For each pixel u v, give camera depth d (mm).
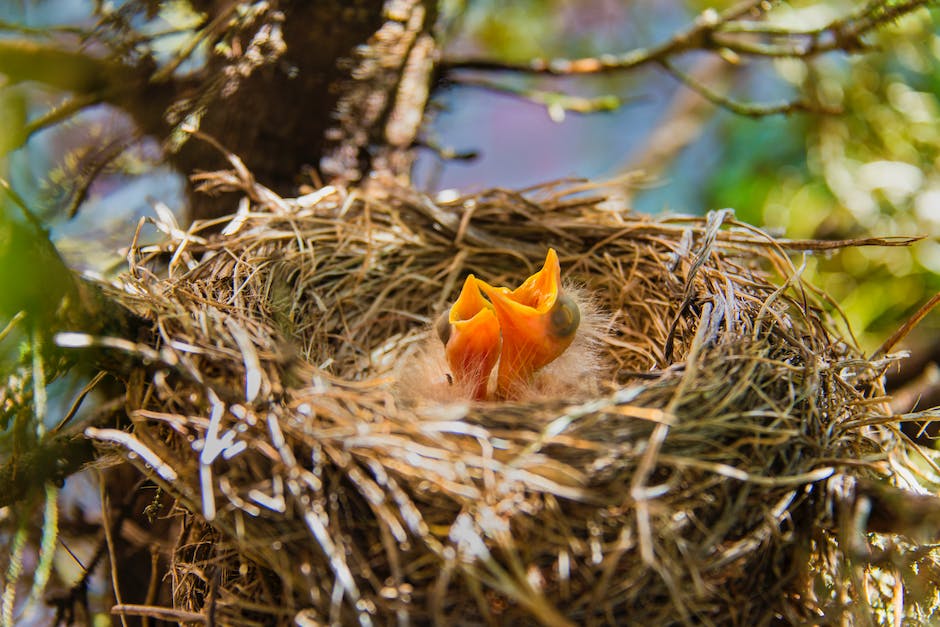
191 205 855
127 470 829
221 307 809
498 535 770
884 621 787
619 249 852
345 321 843
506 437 783
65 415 796
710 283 822
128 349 778
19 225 770
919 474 806
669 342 819
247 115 841
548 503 774
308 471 780
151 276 808
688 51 870
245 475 780
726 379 792
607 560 773
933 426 844
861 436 800
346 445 777
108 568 829
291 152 850
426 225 858
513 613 774
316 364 831
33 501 784
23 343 783
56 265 774
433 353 842
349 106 848
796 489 785
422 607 774
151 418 788
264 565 783
